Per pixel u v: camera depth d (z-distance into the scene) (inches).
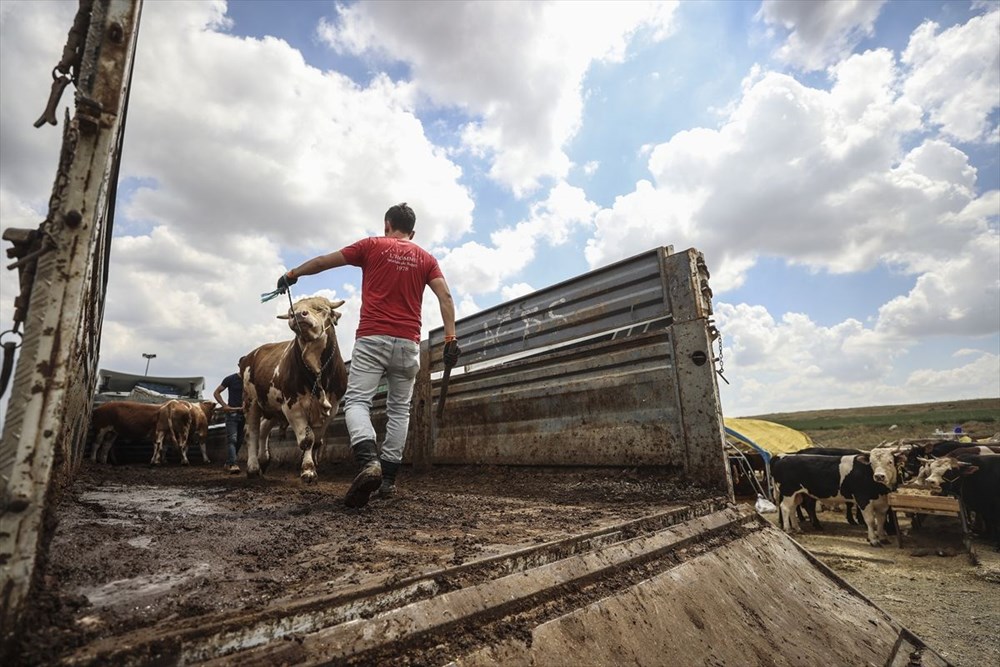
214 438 434.9
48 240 40.5
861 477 327.6
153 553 66.8
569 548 75.0
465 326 225.3
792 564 113.3
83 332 82.1
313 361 163.9
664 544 90.4
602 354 163.9
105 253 102.6
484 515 105.3
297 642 43.1
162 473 264.4
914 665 91.0
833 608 101.5
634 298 158.9
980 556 276.2
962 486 291.3
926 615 178.2
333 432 300.0
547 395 179.8
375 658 44.9
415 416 242.4
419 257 129.2
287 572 58.7
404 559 64.6
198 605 45.6
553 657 53.9
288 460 336.5
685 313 143.4
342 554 68.2
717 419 132.0
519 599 59.9
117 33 46.5
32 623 37.9
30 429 38.2
